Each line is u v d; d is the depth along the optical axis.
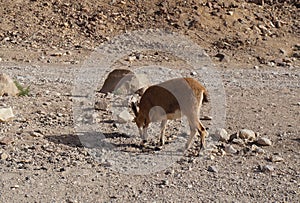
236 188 11.55
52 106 17.83
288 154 13.71
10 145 13.61
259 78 26.75
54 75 25.83
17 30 35.38
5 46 32.81
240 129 15.90
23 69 27.28
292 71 29.48
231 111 18.16
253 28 36.84
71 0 38.84
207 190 11.42
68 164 12.58
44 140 14.08
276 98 20.98
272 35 36.41
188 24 36.50
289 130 15.96
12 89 19.38
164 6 38.31
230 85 24.22
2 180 11.60
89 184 11.56
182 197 11.05
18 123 15.49
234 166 12.78
